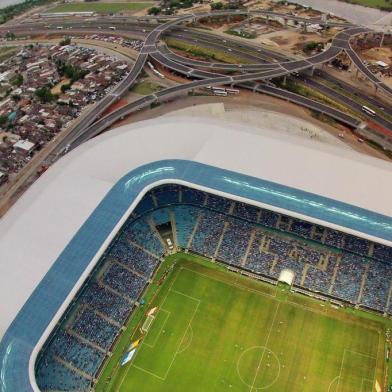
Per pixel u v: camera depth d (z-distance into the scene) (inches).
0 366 3762.3
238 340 4662.9
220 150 5565.9
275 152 5546.3
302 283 5073.8
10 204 6683.1
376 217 4687.5
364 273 4995.1
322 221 4650.6
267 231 5364.2
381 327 4704.7
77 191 5157.5
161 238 5511.8
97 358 4534.9
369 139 7317.9
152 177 5128.0
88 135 7746.1
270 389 4286.4
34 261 4493.1
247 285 5137.8
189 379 4382.4
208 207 5536.4
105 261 5118.1
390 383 4286.4
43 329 3971.5
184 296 5054.1
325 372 4387.3
